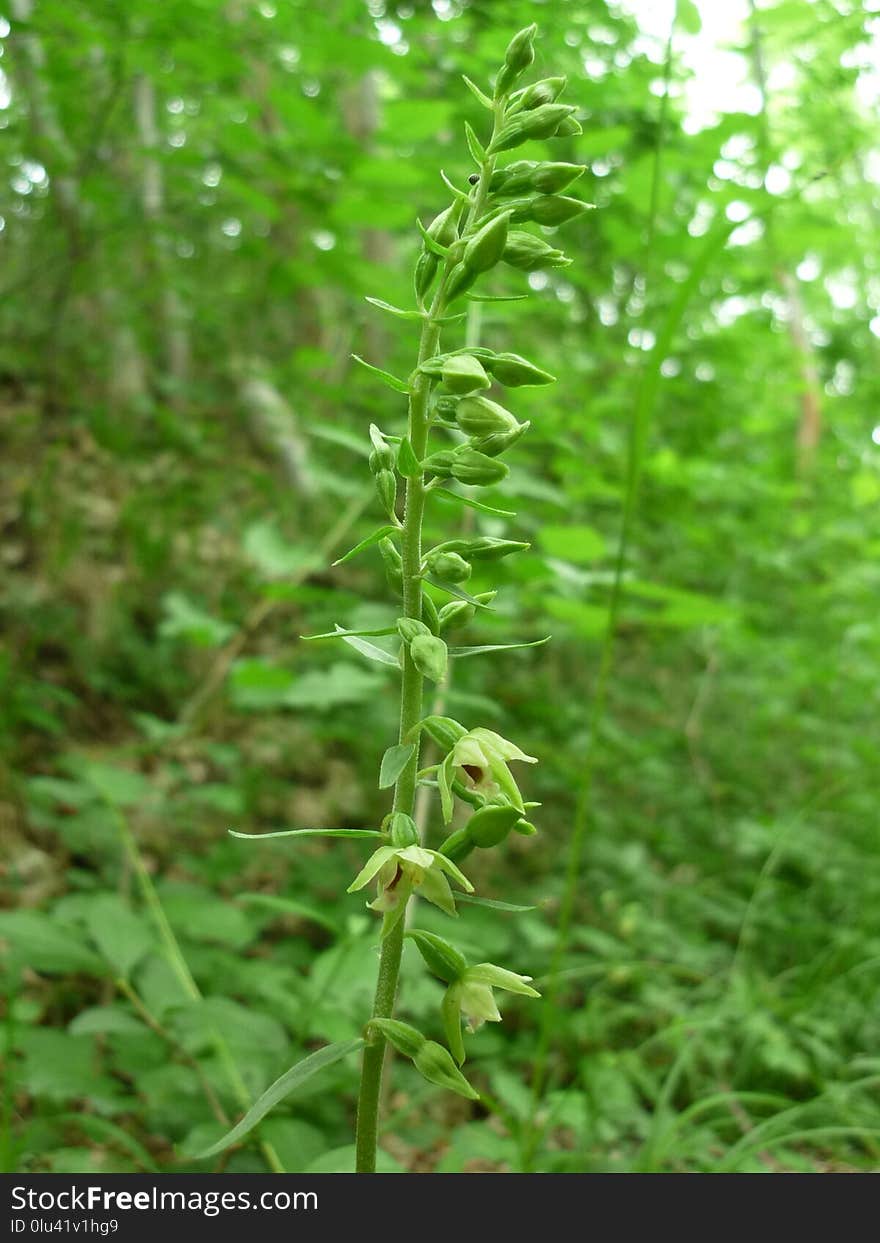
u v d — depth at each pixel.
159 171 6.73
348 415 7.51
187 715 5.30
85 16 4.61
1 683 4.89
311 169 4.90
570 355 7.09
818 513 8.61
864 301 9.52
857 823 6.07
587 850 5.23
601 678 2.83
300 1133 2.56
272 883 4.62
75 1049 2.66
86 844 4.22
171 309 8.34
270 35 4.78
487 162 1.86
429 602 1.86
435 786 1.84
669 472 6.44
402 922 1.80
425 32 4.99
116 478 7.41
